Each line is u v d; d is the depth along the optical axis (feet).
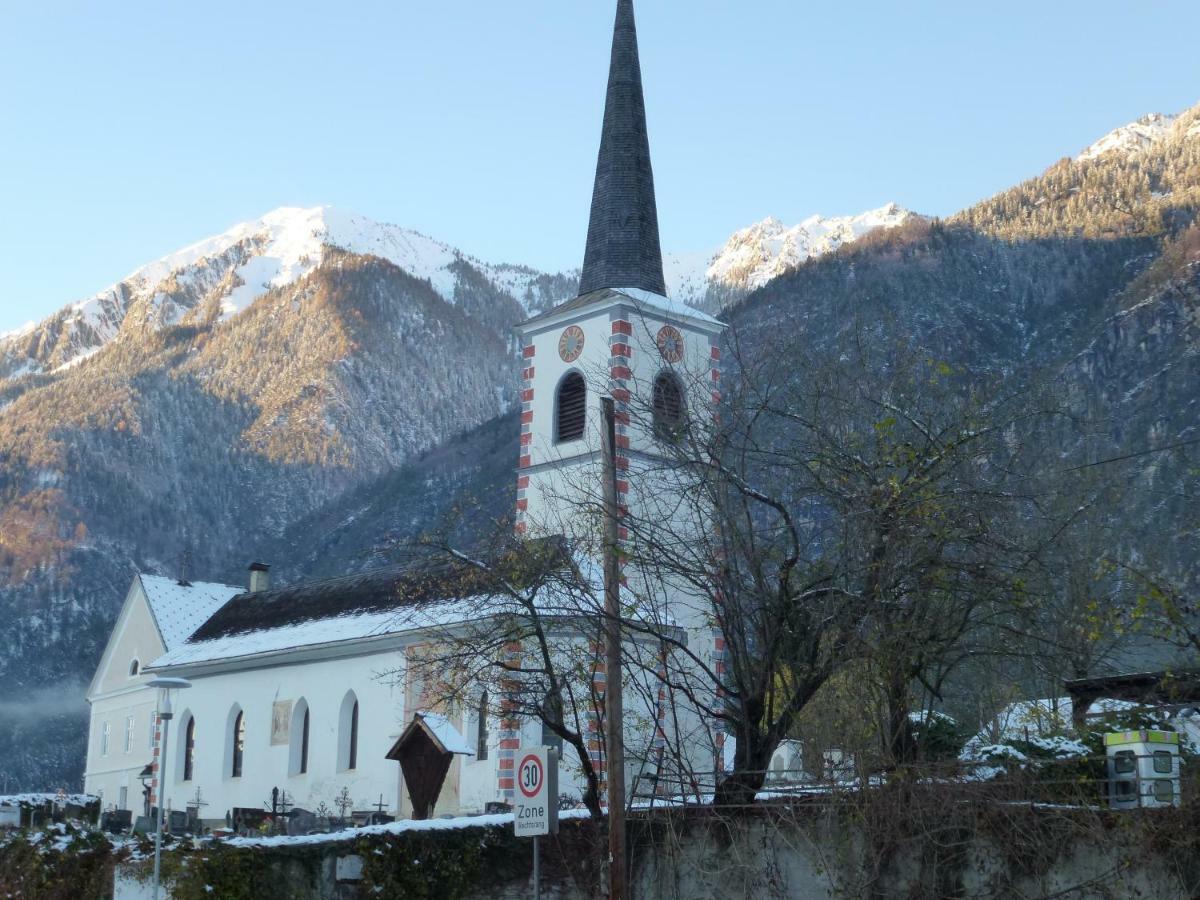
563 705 107.14
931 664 94.27
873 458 94.38
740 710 96.58
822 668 93.50
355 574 208.13
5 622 640.17
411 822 97.14
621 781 86.89
